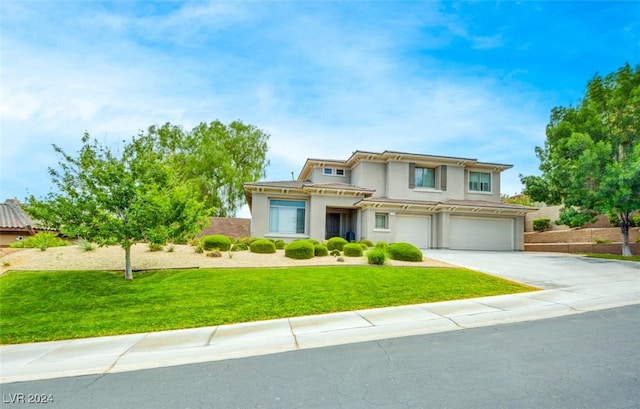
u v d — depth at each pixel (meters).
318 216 20.98
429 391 3.75
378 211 20.95
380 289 9.52
